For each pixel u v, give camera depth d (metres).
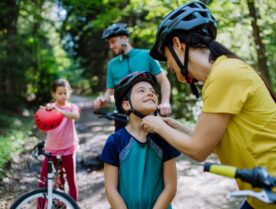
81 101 19.00
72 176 3.69
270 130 1.54
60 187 3.69
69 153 3.64
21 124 9.75
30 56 12.60
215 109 1.53
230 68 1.53
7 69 12.01
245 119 1.54
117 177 1.97
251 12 6.16
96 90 24.14
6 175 5.31
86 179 5.27
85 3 8.90
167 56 1.74
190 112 10.02
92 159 6.25
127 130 2.02
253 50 7.45
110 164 1.96
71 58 24.30
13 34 12.12
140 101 1.94
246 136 1.54
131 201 1.93
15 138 7.57
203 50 1.64
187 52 1.65
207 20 1.65
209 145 1.56
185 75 1.69
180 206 3.99
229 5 6.01
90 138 8.50
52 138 3.58
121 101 2.04
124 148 1.96
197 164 5.65
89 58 24.58
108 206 4.17
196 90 1.75
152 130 1.74
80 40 24.12
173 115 10.41
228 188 4.47
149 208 1.94
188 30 1.63
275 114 1.55
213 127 1.54
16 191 4.81
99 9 9.52
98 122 11.18
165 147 1.98
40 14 12.38
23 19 12.56
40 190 2.99
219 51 1.61
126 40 3.53
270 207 1.66
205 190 4.44
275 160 1.53
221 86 1.52
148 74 1.99
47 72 14.66
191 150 1.58
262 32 7.08
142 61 3.48
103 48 22.88
